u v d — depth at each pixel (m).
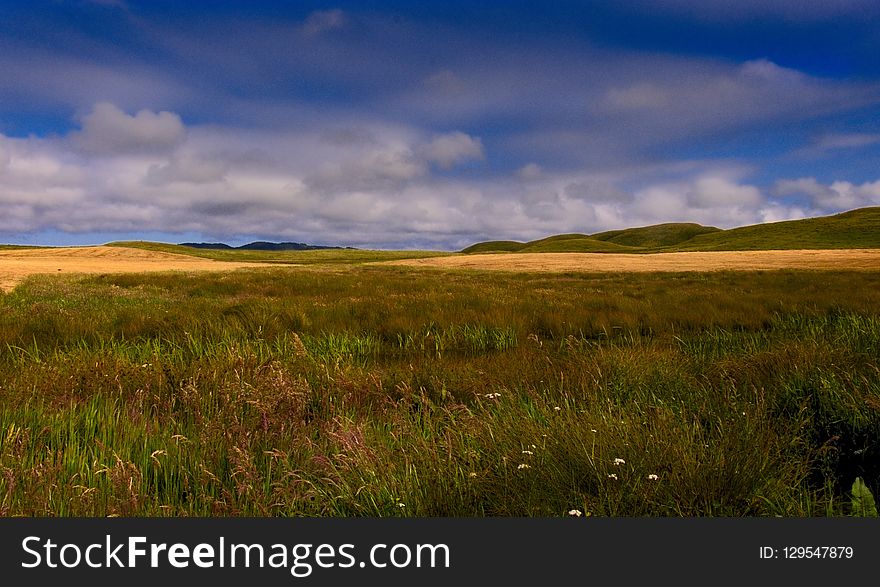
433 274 36.84
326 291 19.47
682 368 5.64
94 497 2.75
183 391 4.64
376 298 14.80
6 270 39.75
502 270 46.41
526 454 3.06
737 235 178.62
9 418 3.83
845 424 3.71
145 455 3.25
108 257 88.56
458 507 2.70
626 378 5.19
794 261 56.09
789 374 4.83
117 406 4.41
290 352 6.88
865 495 2.76
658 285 23.91
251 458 3.21
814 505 2.86
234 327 8.59
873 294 15.37
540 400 4.38
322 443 3.68
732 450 3.10
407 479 2.85
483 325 9.34
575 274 36.34
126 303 14.57
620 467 2.86
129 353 6.68
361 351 7.61
